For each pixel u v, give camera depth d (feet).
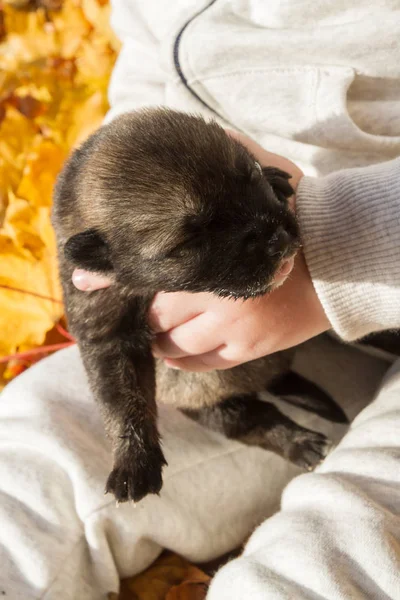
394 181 1.15
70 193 1.16
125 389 1.23
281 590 1.04
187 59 1.37
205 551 1.33
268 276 1.09
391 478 1.11
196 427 1.37
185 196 1.07
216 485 1.33
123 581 1.33
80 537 1.24
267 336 1.21
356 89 1.35
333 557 1.05
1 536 1.21
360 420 1.24
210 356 1.25
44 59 2.08
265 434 1.36
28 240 1.71
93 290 1.19
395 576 1.02
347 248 1.15
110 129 1.14
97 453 1.29
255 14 1.36
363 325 1.21
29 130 1.93
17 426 1.28
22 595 1.19
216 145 1.09
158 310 1.22
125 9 1.52
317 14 1.33
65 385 1.35
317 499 1.12
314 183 1.20
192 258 1.09
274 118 1.36
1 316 1.66
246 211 1.08
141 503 1.26
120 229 1.10
